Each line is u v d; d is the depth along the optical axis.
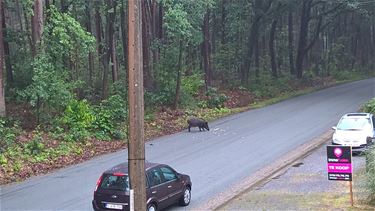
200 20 36.59
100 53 36.66
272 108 39.56
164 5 33.03
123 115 29.53
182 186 15.22
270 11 51.91
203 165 20.94
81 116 27.19
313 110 37.38
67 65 30.61
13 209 15.19
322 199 15.04
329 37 81.56
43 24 26.95
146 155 23.22
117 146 26.09
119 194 13.39
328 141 25.47
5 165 20.27
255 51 57.94
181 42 35.53
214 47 56.53
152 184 13.86
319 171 19.03
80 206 15.36
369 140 22.47
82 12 35.06
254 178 18.48
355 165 19.88
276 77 56.41
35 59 25.64
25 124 26.00
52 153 22.80
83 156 23.58
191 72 45.97
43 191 17.44
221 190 16.94
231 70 51.53
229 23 51.19
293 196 15.56
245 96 44.97
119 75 38.84
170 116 33.97
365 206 14.12
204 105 38.59
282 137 27.12
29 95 25.41
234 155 22.81
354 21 84.31
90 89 34.38
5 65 31.55
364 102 40.88
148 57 36.47
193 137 28.08
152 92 36.31
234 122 33.19
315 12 68.69
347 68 82.25
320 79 64.25
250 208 14.40
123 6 34.78
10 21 40.28
